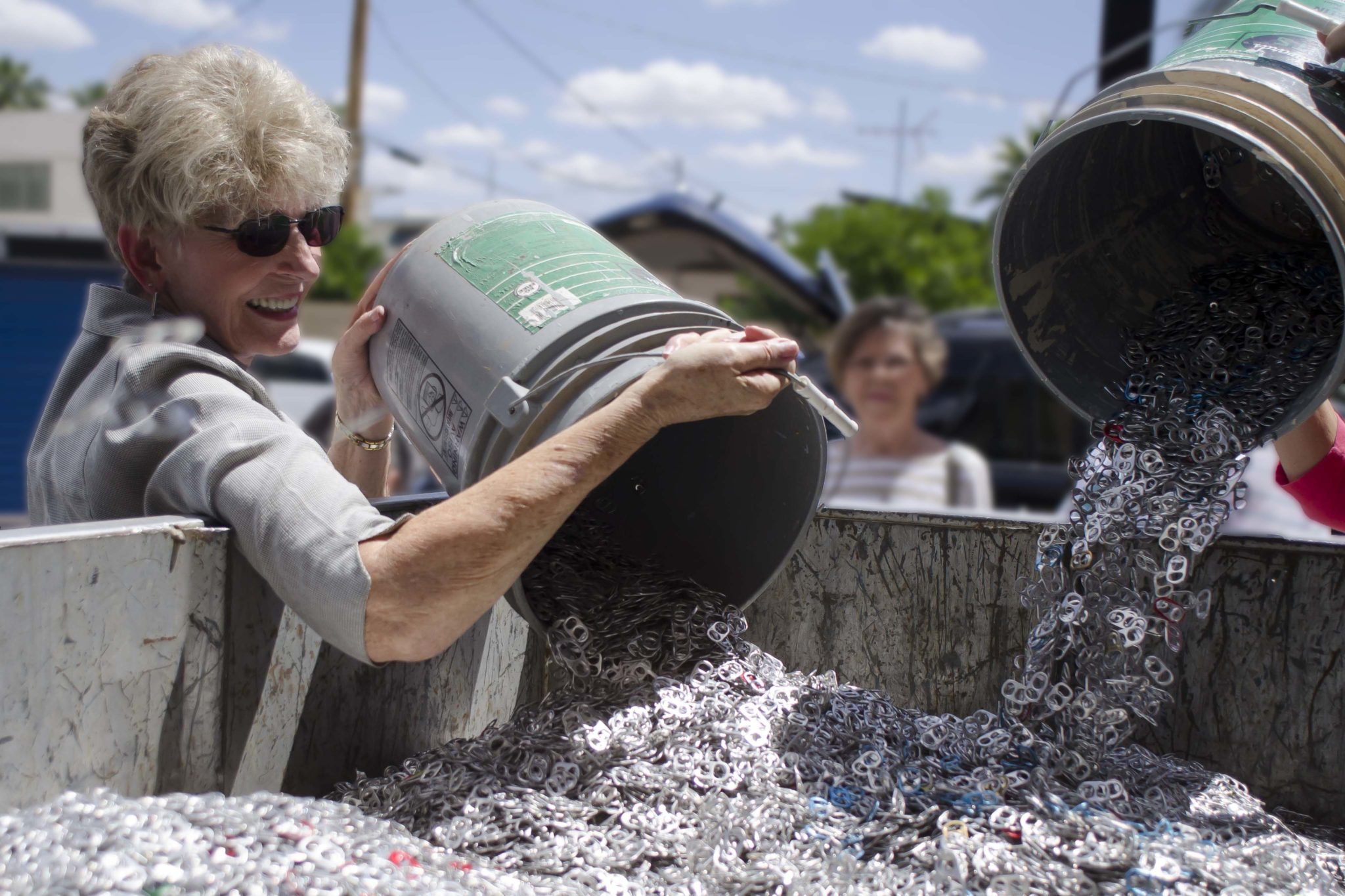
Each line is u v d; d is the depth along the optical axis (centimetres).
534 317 175
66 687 130
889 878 151
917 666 225
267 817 135
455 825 159
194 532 146
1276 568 197
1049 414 643
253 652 157
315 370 784
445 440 186
